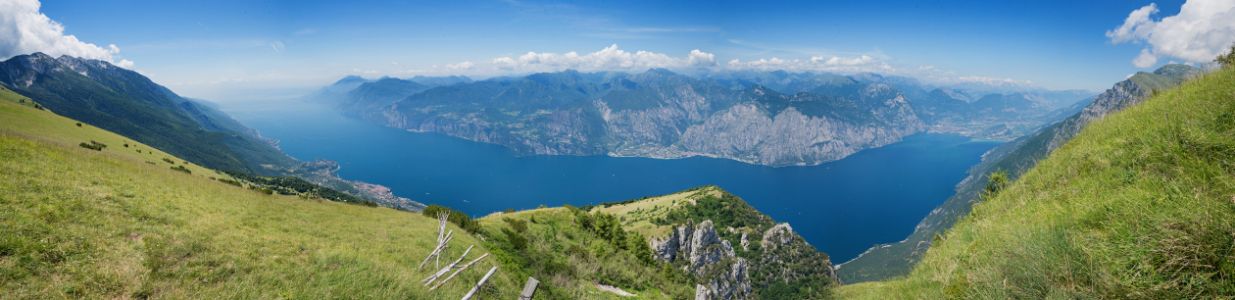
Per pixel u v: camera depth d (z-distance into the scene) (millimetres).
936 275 8703
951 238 10508
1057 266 6273
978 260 7844
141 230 13602
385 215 35656
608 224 63062
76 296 9117
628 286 39375
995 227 8969
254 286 11719
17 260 9477
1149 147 7723
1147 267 5340
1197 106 8023
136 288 9875
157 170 32812
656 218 130625
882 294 10305
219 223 17641
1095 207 6996
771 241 137250
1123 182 7605
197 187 26406
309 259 15516
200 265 12156
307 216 26422
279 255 15164
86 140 88438
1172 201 6008
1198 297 4848
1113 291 5496
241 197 27531
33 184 14938
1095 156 9297
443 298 14695
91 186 17219
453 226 35125
